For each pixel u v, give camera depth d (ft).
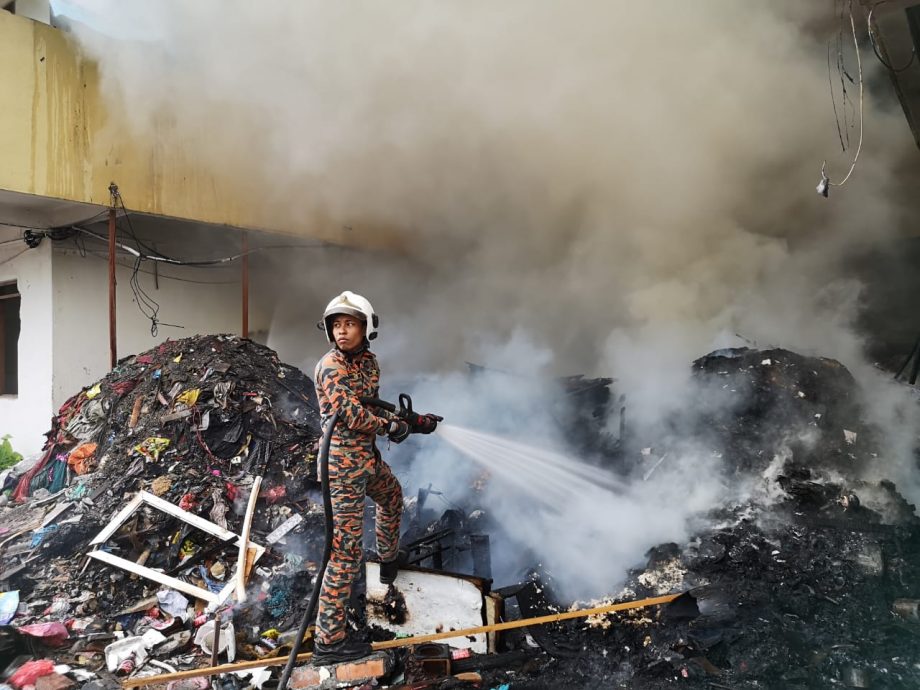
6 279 24.95
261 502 13.76
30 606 10.87
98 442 16.15
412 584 10.02
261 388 17.15
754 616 10.12
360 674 8.73
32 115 18.99
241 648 10.14
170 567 12.01
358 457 8.70
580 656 9.76
